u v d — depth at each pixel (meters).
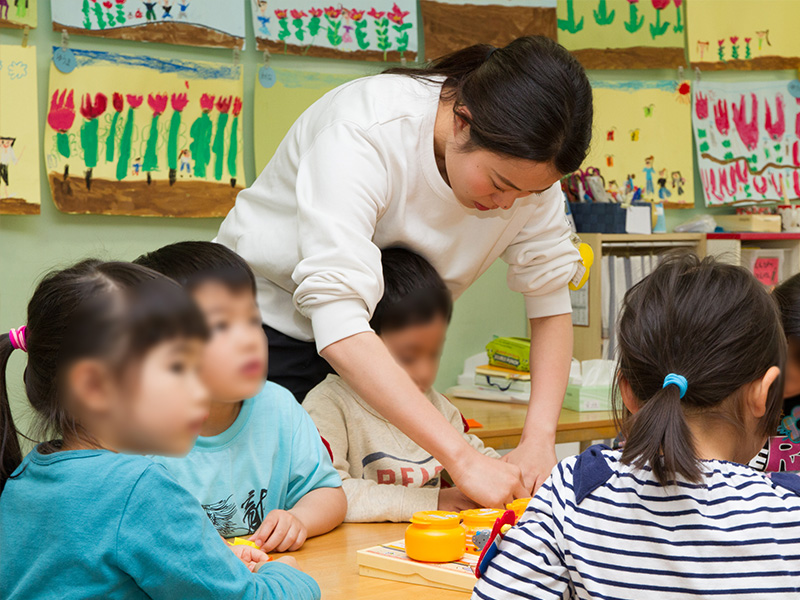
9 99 2.11
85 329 0.75
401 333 1.38
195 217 2.38
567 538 0.76
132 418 0.77
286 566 0.92
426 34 2.65
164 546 0.76
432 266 1.42
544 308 1.50
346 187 1.20
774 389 0.80
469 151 1.14
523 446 1.35
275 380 1.47
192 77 2.33
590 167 2.93
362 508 1.25
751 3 3.09
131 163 2.27
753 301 0.79
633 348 0.81
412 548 1.00
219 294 1.11
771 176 3.17
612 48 2.91
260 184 1.44
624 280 2.67
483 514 1.08
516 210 1.40
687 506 0.73
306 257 1.19
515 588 0.77
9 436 0.84
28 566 0.76
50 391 0.78
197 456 1.14
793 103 3.18
